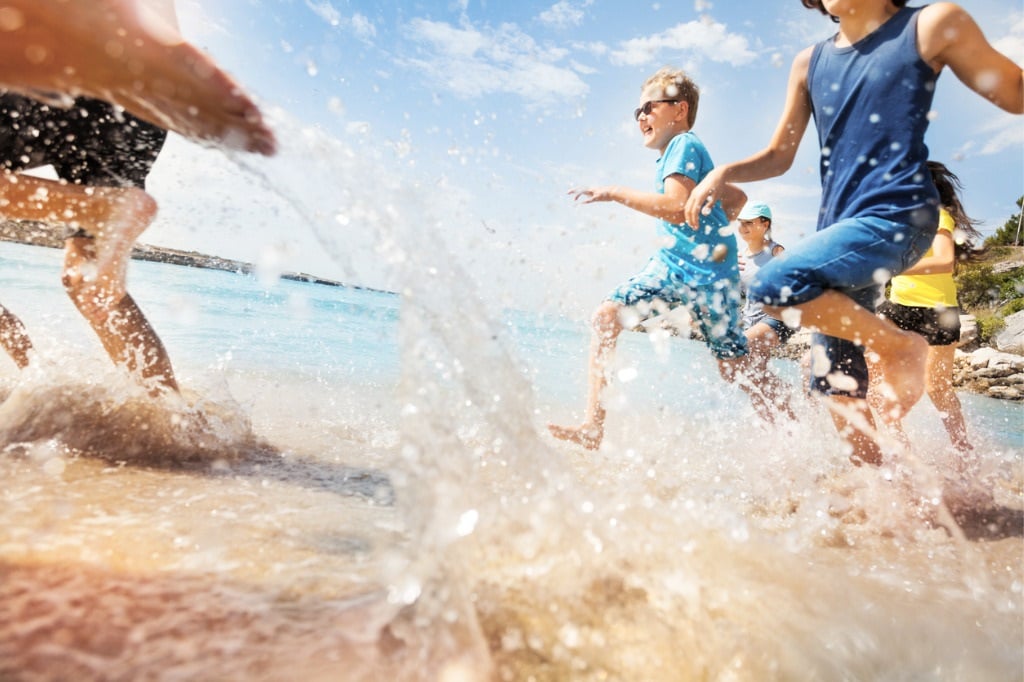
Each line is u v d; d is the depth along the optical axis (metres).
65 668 0.63
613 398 2.51
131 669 0.65
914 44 1.90
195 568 0.92
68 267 1.82
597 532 1.08
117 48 0.86
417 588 0.88
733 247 2.82
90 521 1.05
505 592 0.90
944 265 2.86
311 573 0.95
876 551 1.49
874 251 1.88
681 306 2.76
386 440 2.18
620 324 2.62
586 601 0.90
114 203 1.71
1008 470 2.82
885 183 1.91
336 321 7.17
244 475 1.54
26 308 3.43
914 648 1.00
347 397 2.89
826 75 2.12
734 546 1.19
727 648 0.87
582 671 0.77
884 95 1.94
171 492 1.30
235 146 1.06
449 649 0.76
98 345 2.27
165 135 1.90
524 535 1.02
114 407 1.66
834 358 2.18
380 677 0.69
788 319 2.00
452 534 0.94
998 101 1.85
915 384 1.99
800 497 1.82
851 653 0.94
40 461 1.41
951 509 1.99
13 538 0.93
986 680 0.95
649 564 1.03
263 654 0.71
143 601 0.80
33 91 0.87
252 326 5.54
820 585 1.14
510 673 0.74
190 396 1.94
